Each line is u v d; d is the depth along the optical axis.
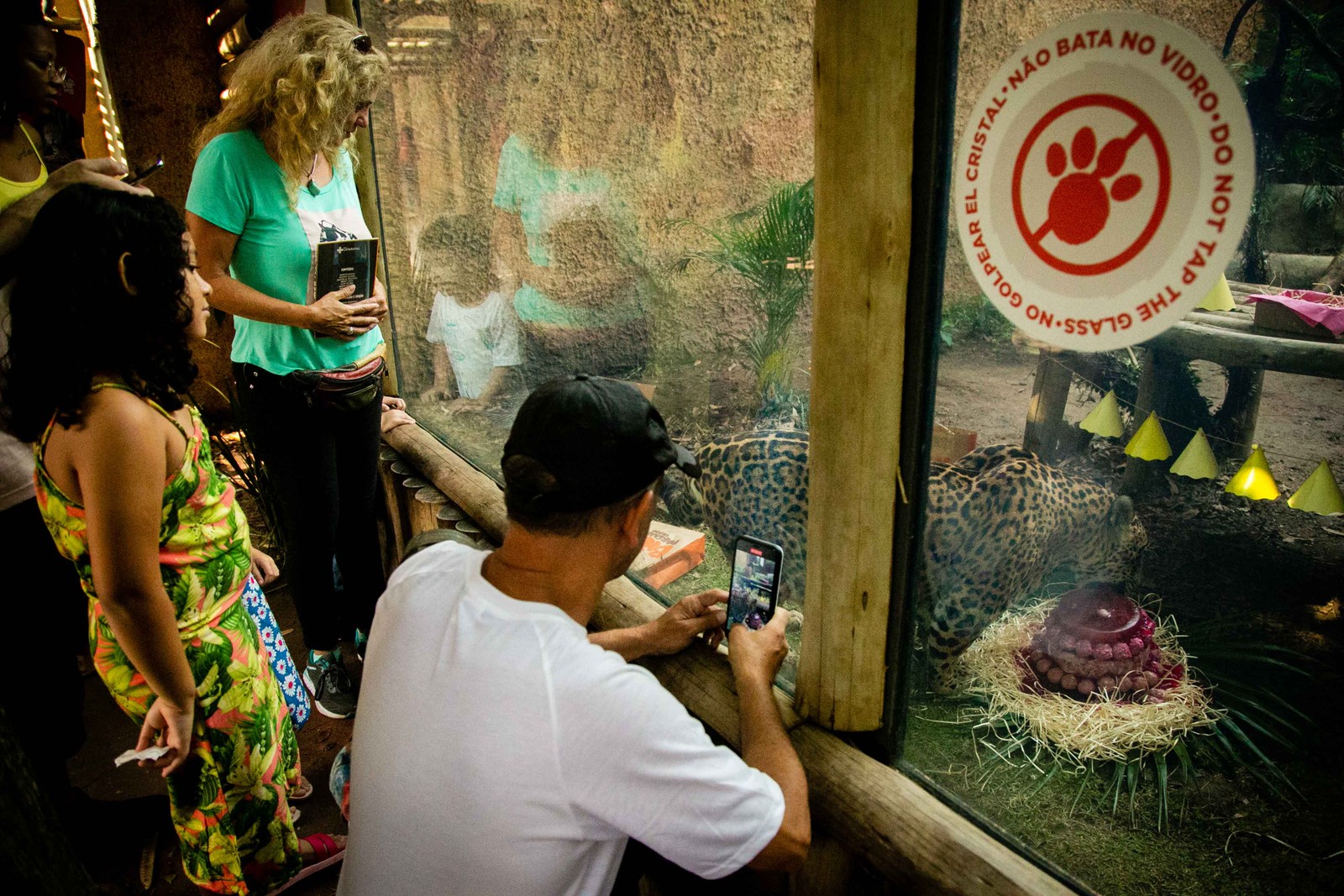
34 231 1.26
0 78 1.83
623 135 3.21
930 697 1.79
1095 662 1.73
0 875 0.74
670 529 2.41
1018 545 1.76
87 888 0.92
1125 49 0.86
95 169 1.71
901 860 1.20
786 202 2.59
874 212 1.09
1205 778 1.58
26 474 1.85
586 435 0.91
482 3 3.34
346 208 2.31
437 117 3.41
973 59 1.15
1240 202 0.81
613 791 0.86
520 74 3.34
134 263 1.27
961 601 1.74
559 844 0.88
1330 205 1.74
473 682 0.89
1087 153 0.92
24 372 1.26
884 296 1.12
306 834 2.20
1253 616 1.97
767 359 2.69
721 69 2.93
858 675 1.34
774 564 1.37
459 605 0.96
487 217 3.49
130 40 4.64
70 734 2.04
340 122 2.04
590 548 0.96
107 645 1.49
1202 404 2.42
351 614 2.76
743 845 0.91
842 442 1.21
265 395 2.24
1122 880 1.37
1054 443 2.09
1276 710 1.69
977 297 1.64
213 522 1.51
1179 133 0.84
